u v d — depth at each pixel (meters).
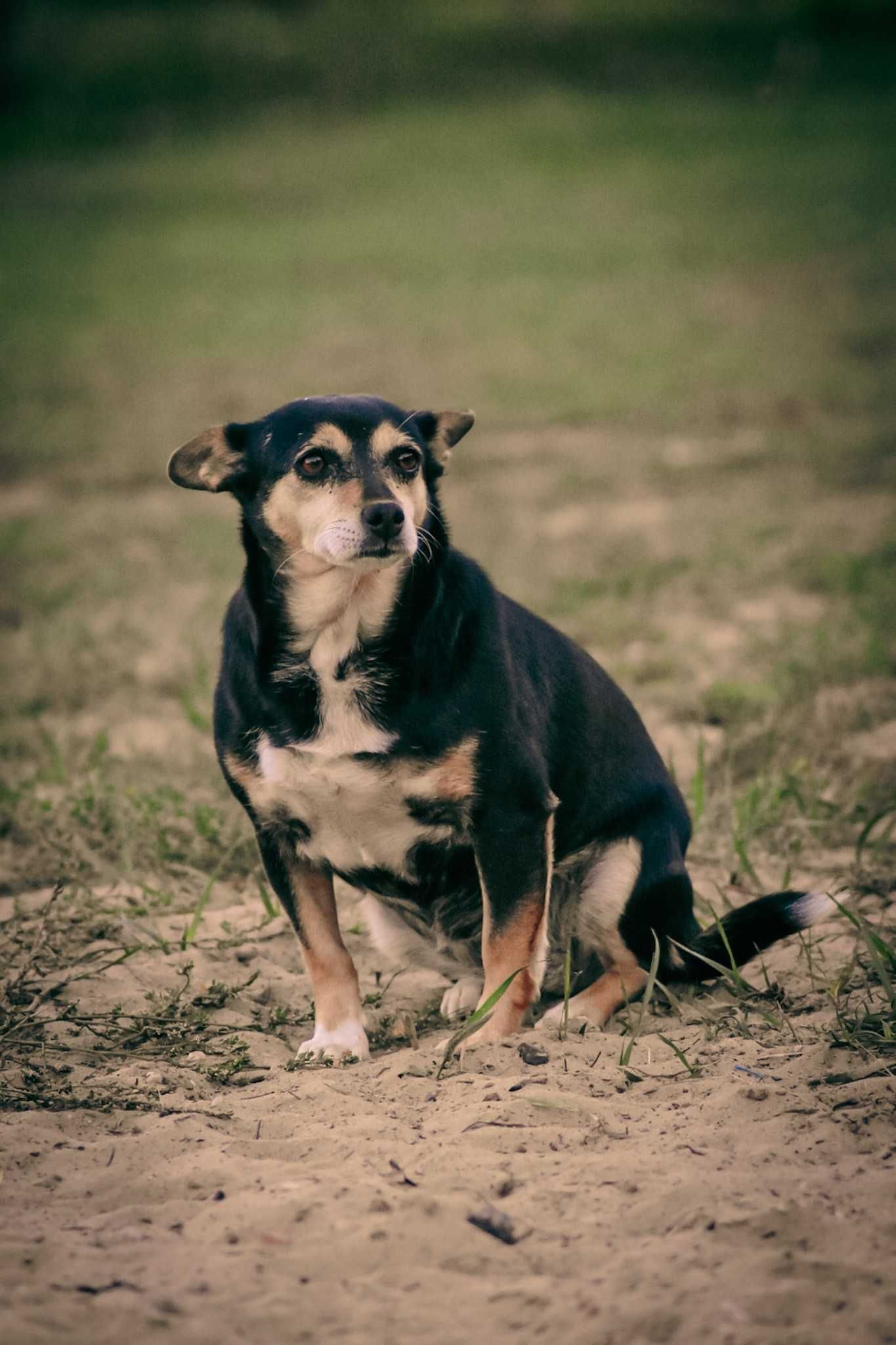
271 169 55.84
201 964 8.28
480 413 27.02
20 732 13.00
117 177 56.25
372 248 43.25
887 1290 4.49
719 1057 6.64
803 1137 5.57
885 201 42.84
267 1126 6.05
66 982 7.92
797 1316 4.42
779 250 38.91
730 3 77.00
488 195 49.19
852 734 11.48
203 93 69.38
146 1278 4.74
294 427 7.36
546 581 16.88
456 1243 4.88
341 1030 7.30
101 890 9.51
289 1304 4.57
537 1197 5.22
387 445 7.33
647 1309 4.46
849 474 21.47
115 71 71.44
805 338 30.69
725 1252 4.75
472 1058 6.82
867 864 9.21
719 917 7.93
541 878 7.22
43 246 46.25
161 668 14.83
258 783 7.29
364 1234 4.93
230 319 36.06
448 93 67.50
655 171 50.28
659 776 8.20
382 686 6.98
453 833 7.29
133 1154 5.77
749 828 9.70
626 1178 5.32
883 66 62.94
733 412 25.86
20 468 25.50
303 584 7.06
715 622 15.26
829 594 15.73
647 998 7.00
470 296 37.06
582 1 81.19
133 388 30.38
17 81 69.62
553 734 7.59
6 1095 6.40
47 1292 4.62
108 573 18.75
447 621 7.08
